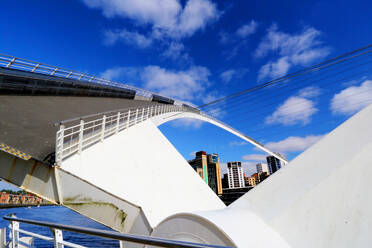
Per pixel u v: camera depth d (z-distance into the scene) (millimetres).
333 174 2461
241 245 2264
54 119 11125
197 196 9547
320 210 2301
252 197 3105
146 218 6324
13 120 9336
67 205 5848
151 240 1650
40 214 74938
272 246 2279
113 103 25328
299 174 2785
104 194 6426
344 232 2014
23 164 6137
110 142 9570
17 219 3635
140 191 7367
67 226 2475
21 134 7621
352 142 2574
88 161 7098
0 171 6102
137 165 9000
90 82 27781
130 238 1799
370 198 2027
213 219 2758
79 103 19266
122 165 8195
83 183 6215
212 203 9625
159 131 16469
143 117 17094
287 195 2695
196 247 1403
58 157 6055
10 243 4043
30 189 5910
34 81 17359
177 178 10156
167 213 7008
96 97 28594
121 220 6555
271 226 2574
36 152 6285
